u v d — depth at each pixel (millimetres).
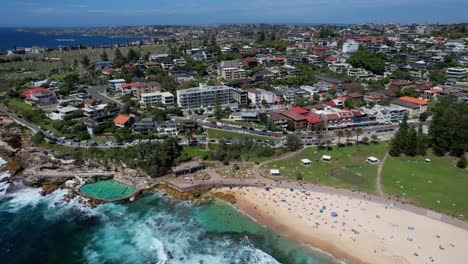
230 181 115375
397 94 198250
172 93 194750
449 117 129625
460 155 126875
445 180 111250
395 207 97250
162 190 113312
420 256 78375
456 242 82500
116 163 126188
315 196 104562
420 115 168875
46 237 90312
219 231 91438
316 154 131750
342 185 110000
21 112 173375
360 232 87500
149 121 147250
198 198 107688
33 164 130500
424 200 99938
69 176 120688
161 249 84938
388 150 134250
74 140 142000
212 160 129750
